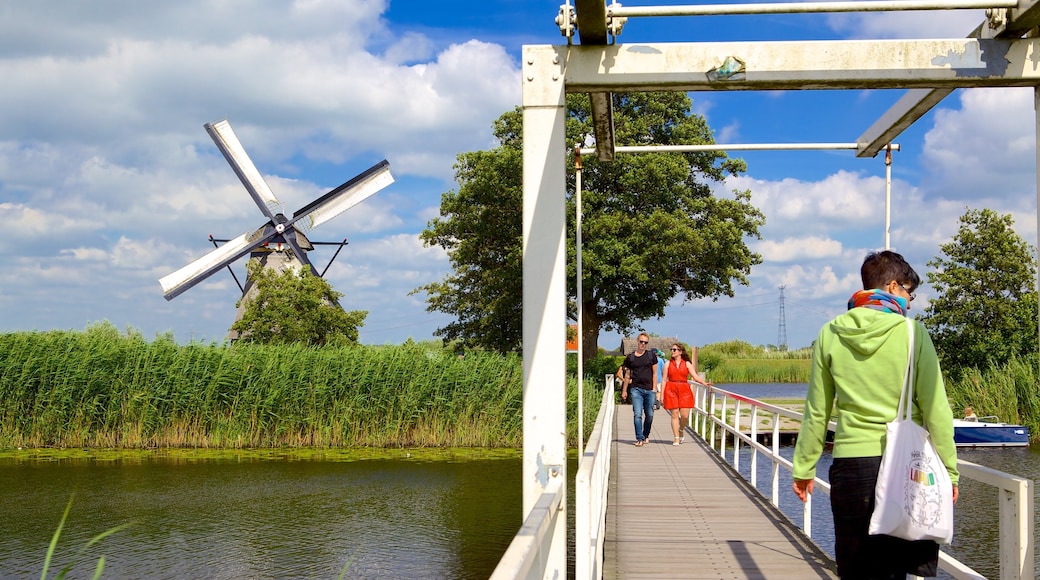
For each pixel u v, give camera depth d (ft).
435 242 127.65
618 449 52.03
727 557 23.86
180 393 76.79
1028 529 10.88
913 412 11.91
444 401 78.74
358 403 78.07
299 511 51.52
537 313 14.82
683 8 14.47
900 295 12.76
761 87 15.16
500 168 114.42
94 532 46.19
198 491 57.52
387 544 43.47
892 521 11.26
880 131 22.63
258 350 81.56
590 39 14.88
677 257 109.91
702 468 43.60
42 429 75.66
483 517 49.90
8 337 76.54
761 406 35.68
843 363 12.00
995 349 103.04
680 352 54.75
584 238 110.63
